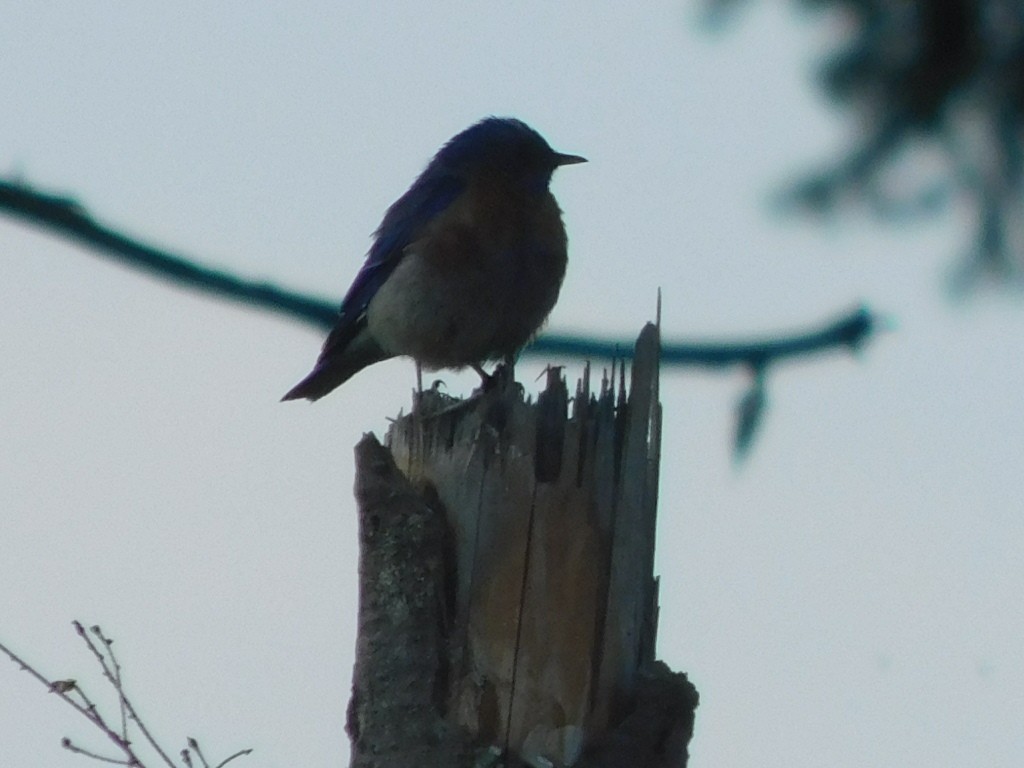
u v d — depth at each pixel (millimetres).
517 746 9461
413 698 9461
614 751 9461
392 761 9391
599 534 9750
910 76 7539
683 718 9633
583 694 9570
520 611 9617
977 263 7586
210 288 9805
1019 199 7516
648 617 9836
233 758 9812
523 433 9836
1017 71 7434
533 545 9695
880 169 7672
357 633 9773
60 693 9797
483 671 9555
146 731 9844
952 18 7473
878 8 7566
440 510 9797
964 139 7559
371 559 9688
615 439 9914
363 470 9797
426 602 9570
